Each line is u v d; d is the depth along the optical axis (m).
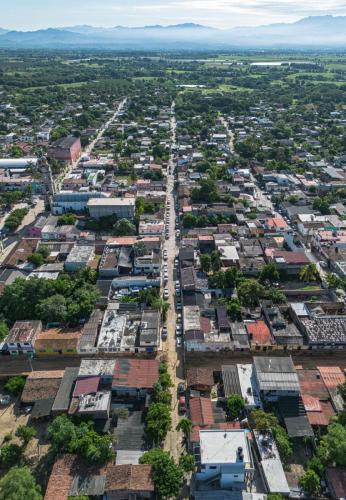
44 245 179.75
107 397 105.31
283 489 85.81
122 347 124.31
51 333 129.12
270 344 125.12
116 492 84.94
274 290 147.88
